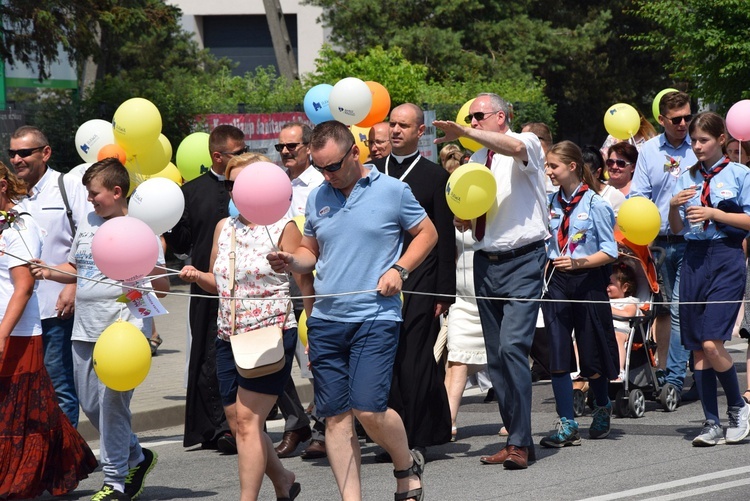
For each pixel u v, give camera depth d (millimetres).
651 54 48438
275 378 7547
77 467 8594
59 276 8734
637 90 49594
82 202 10172
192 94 24359
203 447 10828
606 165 13414
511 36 41000
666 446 10031
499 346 9430
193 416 10562
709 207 9727
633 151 13148
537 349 12477
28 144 10008
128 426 8453
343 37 41438
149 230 7691
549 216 10188
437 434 9664
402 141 9742
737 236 9781
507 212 9219
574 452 9898
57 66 26750
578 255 10000
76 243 8766
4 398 8352
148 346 7852
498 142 8836
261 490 8867
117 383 7723
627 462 9406
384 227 7293
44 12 20938
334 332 7281
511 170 9266
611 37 46906
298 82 27688
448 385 10906
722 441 10070
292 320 7949
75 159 21188
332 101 12438
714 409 10000
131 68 45844
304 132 10625
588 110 49750
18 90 25516
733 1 22750
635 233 10812
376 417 7199
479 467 9461
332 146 7109
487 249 9320
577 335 10188
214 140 10492
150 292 8219
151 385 13500
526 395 9258
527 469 9273
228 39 57188
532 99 31656
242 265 7914
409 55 39062
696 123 9836
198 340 10492
